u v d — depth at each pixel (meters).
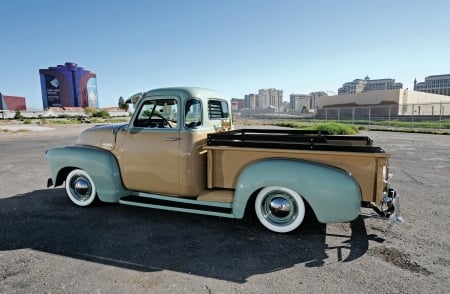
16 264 2.80
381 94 54.56
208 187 3.68
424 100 58.88
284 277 2.56
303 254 2.98
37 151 11.25
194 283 2.47
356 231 3.55
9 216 4.14
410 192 5.25
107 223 3.86
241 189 3.33
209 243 3.25
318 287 2.40
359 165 3.02
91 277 2.57
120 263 2.82
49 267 2.74
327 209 3.06
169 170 3.76
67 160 4.34
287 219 3.41
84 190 4.47
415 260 2.85
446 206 4.48
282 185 3.19
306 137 3.23
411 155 9.62
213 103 4.29
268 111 100.81
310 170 3.09
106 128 4.32
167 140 3.73
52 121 39.94
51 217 4.09
